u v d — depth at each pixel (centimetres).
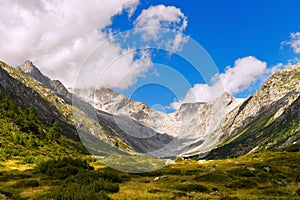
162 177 4650
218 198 2784
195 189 3356
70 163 5250
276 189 3506
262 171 5084
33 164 7625
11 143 11106
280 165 6288
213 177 4444
